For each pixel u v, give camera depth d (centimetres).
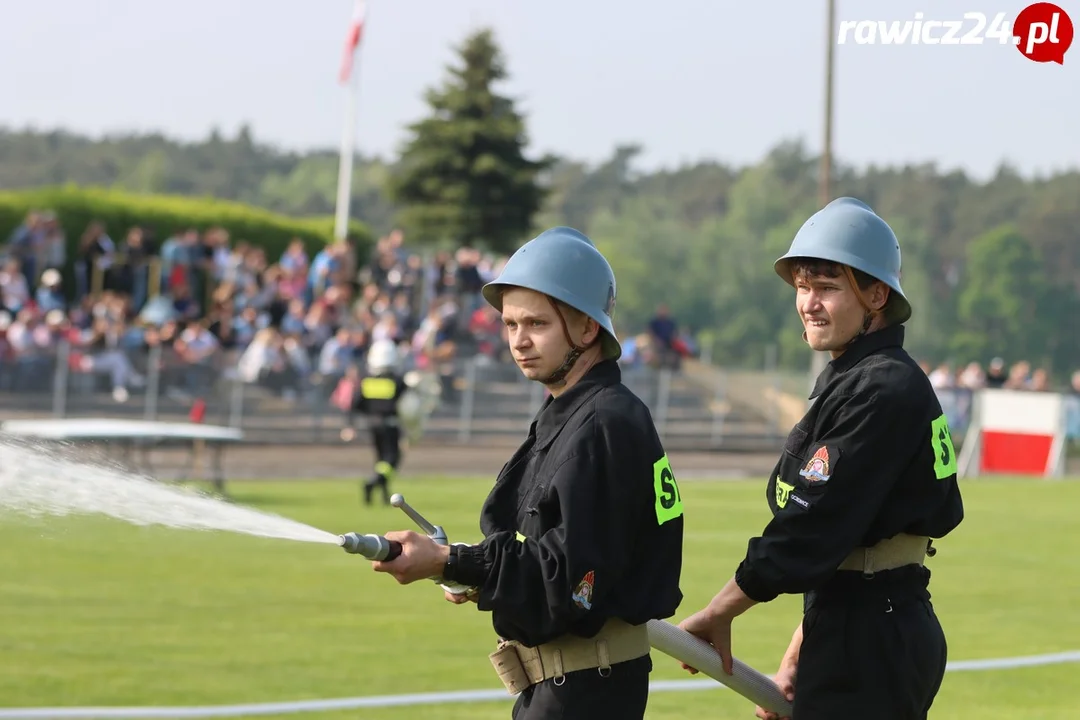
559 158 9856
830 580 734
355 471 4034
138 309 5281
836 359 746
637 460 646
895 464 712
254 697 1270
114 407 4347
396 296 5731
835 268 736
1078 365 18600
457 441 5091
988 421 4972
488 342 5794
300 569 2103
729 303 19450
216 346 4675
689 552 2439
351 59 7344
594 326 668
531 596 630
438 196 9650
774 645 1609
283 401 4672
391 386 3028
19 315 4275
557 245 668
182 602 1786
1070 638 1708
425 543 634
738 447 5684
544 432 666
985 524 3094
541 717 660
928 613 739
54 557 2142
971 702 1344
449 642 1566
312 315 5153
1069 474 4972
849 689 725
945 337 18475
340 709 1234
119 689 1288
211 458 4119
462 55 9769
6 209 6119
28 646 1476
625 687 664
